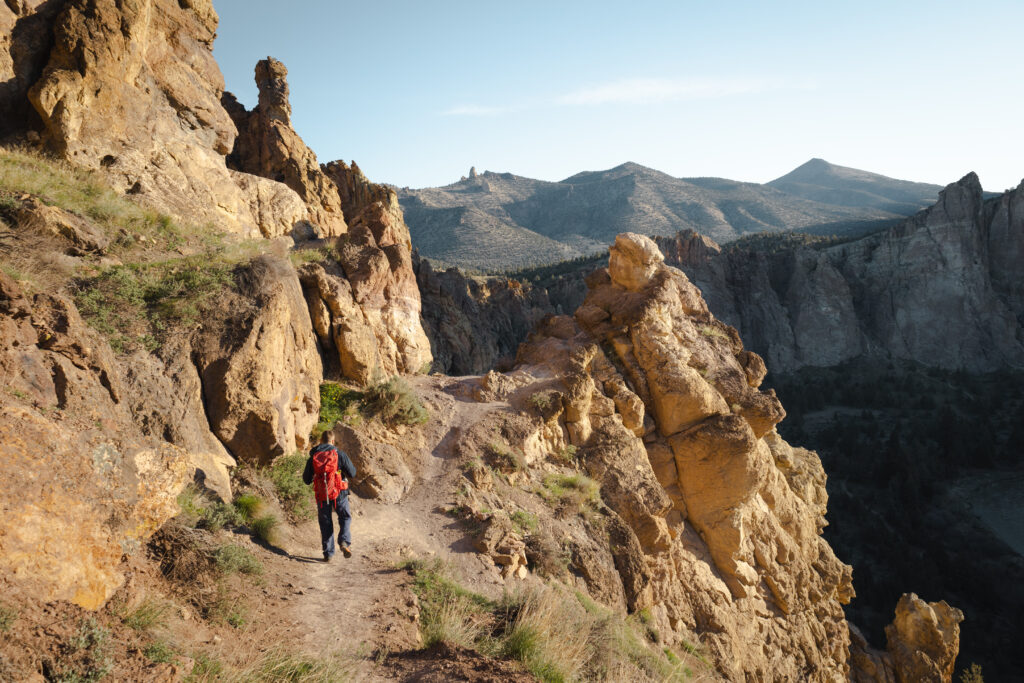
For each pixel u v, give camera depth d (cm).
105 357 739
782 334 14012
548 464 1280
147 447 672
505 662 614
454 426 1243
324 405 1138
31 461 505
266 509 800
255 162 3161
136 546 575
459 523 976
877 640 5378
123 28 1582
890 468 8838
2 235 936
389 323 1512
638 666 804
